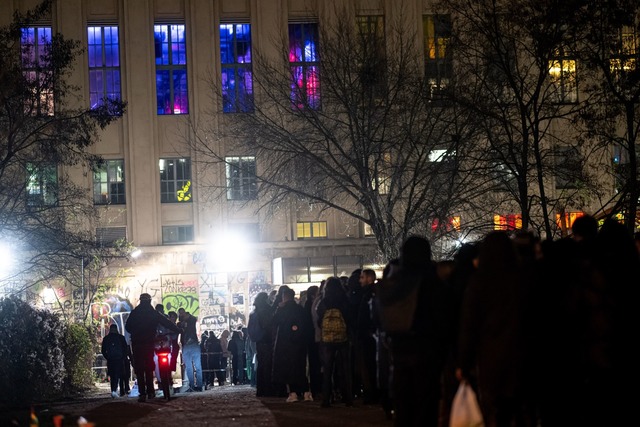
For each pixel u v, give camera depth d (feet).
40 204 112.98
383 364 49.11
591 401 29.96
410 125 126.41
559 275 30.89
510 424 30.89
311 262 179.01
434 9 115.75
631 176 95.96
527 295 30.55
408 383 32.04
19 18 111.45
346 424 51.93
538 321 30.63
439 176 128.47
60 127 111.75
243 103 161.17
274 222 179.22
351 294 65.46
